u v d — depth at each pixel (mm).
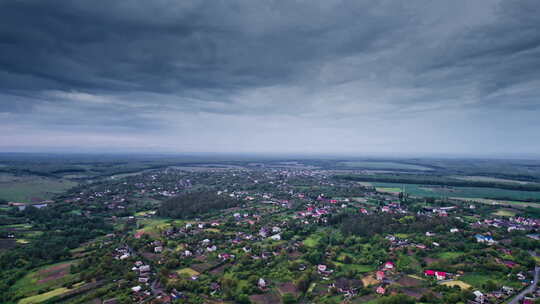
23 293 124875
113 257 161250
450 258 155375
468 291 117562
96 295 121250
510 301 113438
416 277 137875
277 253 168250
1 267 148625
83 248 178250
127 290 125062
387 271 145000
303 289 129500
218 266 151875
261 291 127125
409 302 114250
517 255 152000
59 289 128625
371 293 125500
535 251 161750
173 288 127750
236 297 121375
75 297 123062
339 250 174375
